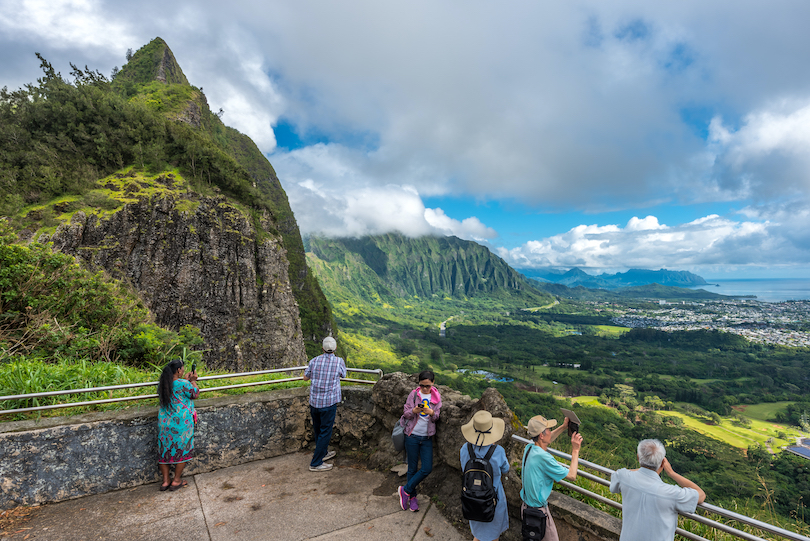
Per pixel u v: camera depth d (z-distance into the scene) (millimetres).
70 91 48531
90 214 37031
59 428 4020
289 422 5344
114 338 7871
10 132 41156
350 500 4168
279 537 3527
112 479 4238
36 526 3594
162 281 40906
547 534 3008
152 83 78562
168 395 4242
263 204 57219
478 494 2965
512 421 3879
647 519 2584
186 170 50688
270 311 49656
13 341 6742
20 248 7680
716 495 19734
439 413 4180
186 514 3863
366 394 5465
